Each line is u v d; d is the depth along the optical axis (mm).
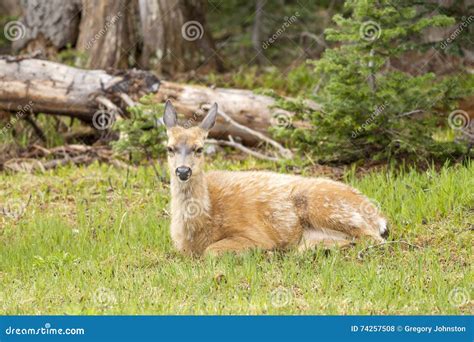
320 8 23047
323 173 13906
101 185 14156
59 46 20094
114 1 19578
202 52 20359
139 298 9195
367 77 13539
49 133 17078
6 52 22078
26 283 10008
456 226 11344
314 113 13633
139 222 12039
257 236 10828
